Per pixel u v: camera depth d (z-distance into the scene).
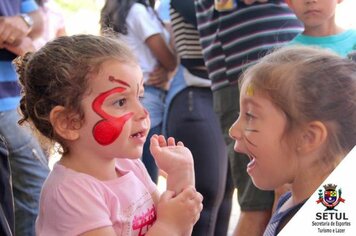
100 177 1.37
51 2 3.79
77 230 1.27
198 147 2.88
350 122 1.27
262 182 1.36
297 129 1.28
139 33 3.31
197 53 2.92
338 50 2.05
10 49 2.38
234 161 2.24
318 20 2.07
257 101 1.33
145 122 1.38
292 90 1.28
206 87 2.95
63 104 1.34
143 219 1.40
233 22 2.38
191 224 1.39
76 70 1.33
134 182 1.42
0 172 2.09
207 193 2.88
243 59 2.37
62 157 1.41
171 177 1.44
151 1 3.42
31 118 1.42
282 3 2.34
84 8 6.18
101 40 1.41
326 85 1.27
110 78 1.33
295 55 1.34
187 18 2.91
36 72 1.37
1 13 2.39
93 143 1.35
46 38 3.17
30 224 2.47
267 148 1.32
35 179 2.47
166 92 3.40
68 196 1.30
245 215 2.13
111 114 1.33
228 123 2.46
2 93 2.35
